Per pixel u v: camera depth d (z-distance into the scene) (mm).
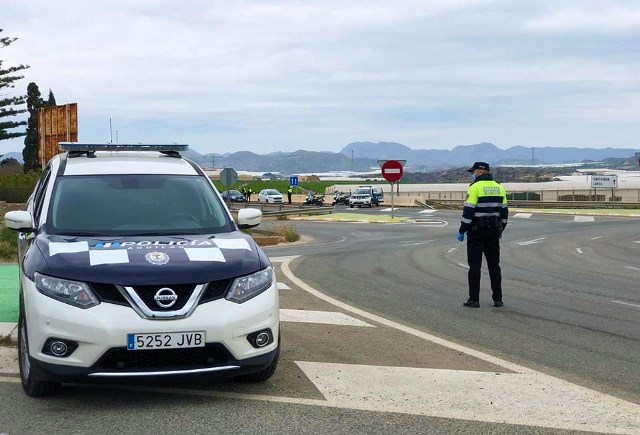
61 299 5492
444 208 64250
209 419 5508
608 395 6258
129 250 5895
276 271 15664
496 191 11047
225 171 28938
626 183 132625
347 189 99000
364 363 7277
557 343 8500
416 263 17734
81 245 6004
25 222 6594
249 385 6402
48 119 25766
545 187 129250
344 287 13258
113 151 8086
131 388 6297
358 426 5383
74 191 6934
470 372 6957
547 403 5973
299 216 49125
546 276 15234
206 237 6441
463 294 12531
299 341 8312
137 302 5441
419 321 9875
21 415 5594
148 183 7195
